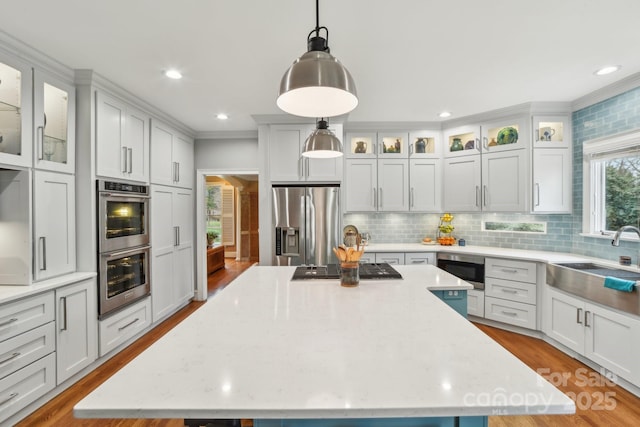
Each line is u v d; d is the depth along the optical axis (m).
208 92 2.84
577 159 3.15
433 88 2.78
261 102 3.11
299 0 1.61
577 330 2.50
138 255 3.05
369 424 0.87
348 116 3.57
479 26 1.84
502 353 0.96
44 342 2.05
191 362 0.91
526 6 1.66
